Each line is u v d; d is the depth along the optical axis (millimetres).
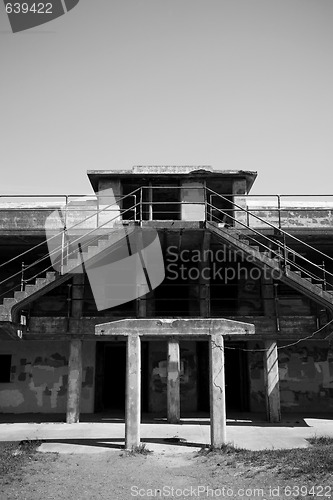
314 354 17031
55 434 12289
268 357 14555
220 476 8188
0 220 16547
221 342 10570
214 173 16062
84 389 16578
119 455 9750
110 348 18547
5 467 8648
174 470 8633
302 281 13336
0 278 17359
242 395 17297
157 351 16750
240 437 11719
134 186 17078
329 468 8070
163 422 14117
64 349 16938
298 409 16578
